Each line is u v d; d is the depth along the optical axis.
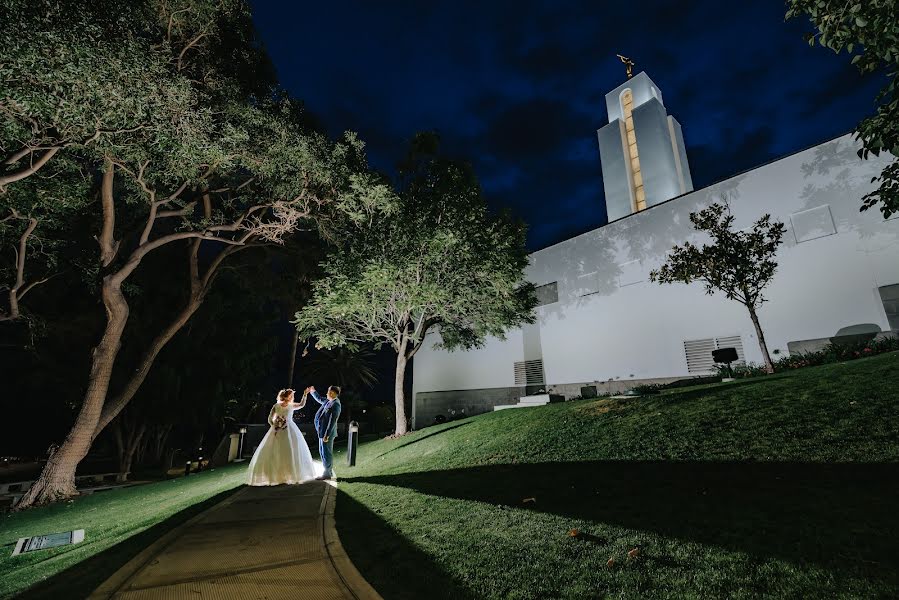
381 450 14.67
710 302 16.25
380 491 7.01
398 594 3.26
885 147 5.33
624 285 18.88
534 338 22.16
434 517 5.19
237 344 27.39
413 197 16.42
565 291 21.03
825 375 8.94
